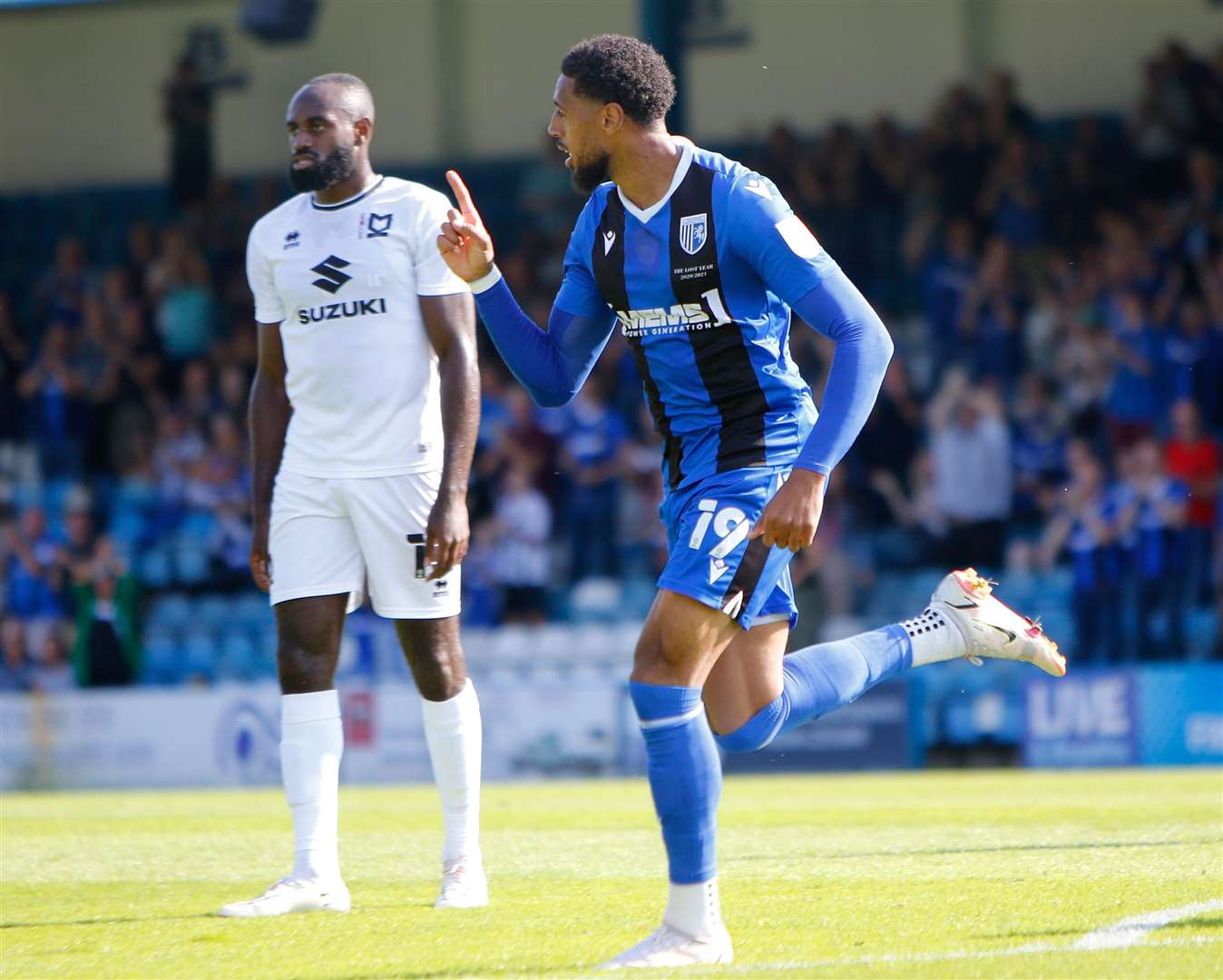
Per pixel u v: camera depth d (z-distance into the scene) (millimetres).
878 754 45750
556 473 57781
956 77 68375
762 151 67750
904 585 54094
